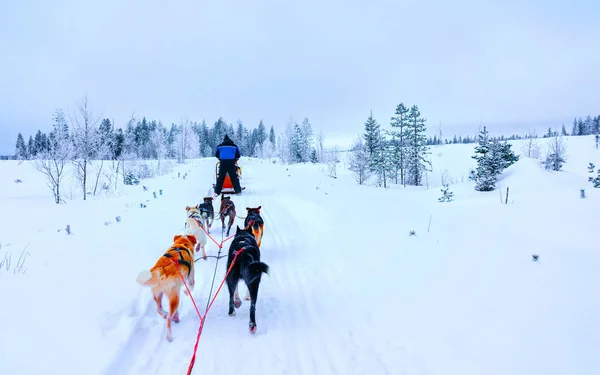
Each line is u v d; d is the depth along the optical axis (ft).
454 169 165.07
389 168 130.31
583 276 17.06
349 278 20.44
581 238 24.38
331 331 15.16
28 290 15.62
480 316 14.48
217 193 47.57
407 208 39.52
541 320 13.51
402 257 22.12
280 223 34.47
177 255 15.80
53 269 18.45
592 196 41.65
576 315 13.56
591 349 11.44
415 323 14.93
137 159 102.73
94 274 18.35
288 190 55.01
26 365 11.02
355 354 13.47
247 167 105.50
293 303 17.80
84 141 51.60
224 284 19.98
